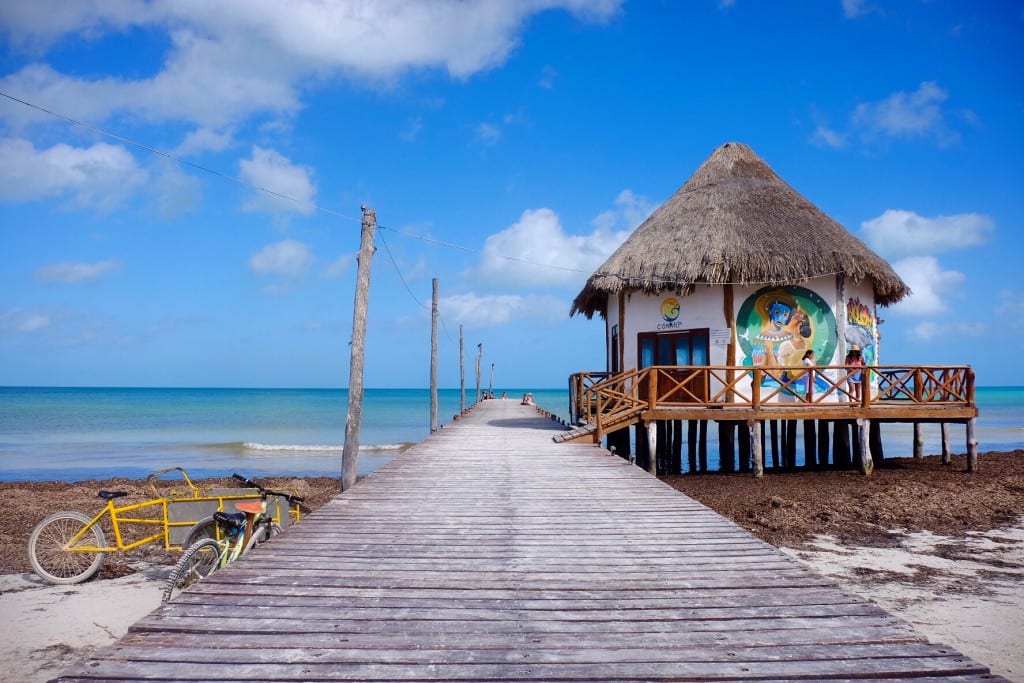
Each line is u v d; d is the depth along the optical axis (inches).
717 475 672.4
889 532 445.7
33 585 352.5
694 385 710.5
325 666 139.9
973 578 354.6
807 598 186.7
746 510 502.6
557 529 272.7
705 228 730.2
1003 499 527.8
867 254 703.7
